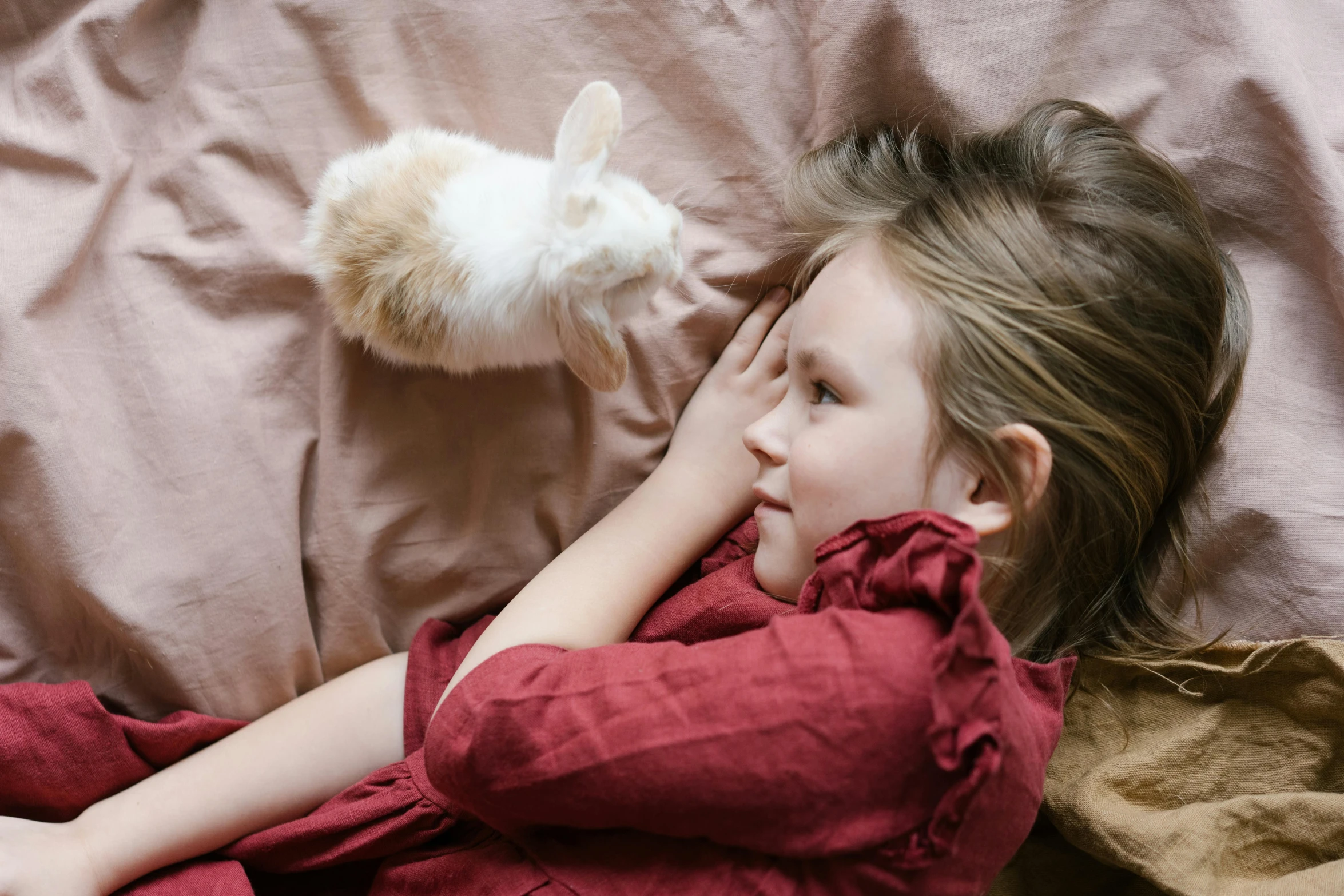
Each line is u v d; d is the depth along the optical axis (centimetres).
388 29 92
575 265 79
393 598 101
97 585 90
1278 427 98
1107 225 83
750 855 76
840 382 82
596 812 75
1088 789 98
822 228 91
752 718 70
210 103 92
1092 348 81
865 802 70
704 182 97
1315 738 98
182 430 92
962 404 79
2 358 87
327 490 96
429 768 81
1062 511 86
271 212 93
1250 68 94
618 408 98
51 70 90
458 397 97
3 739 88
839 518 83
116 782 93
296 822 91
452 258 81
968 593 63
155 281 92
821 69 95
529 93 95
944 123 96
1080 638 97
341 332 92
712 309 98
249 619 94
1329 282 97
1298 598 97
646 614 98
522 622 90
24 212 89
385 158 87
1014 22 94
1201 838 95
